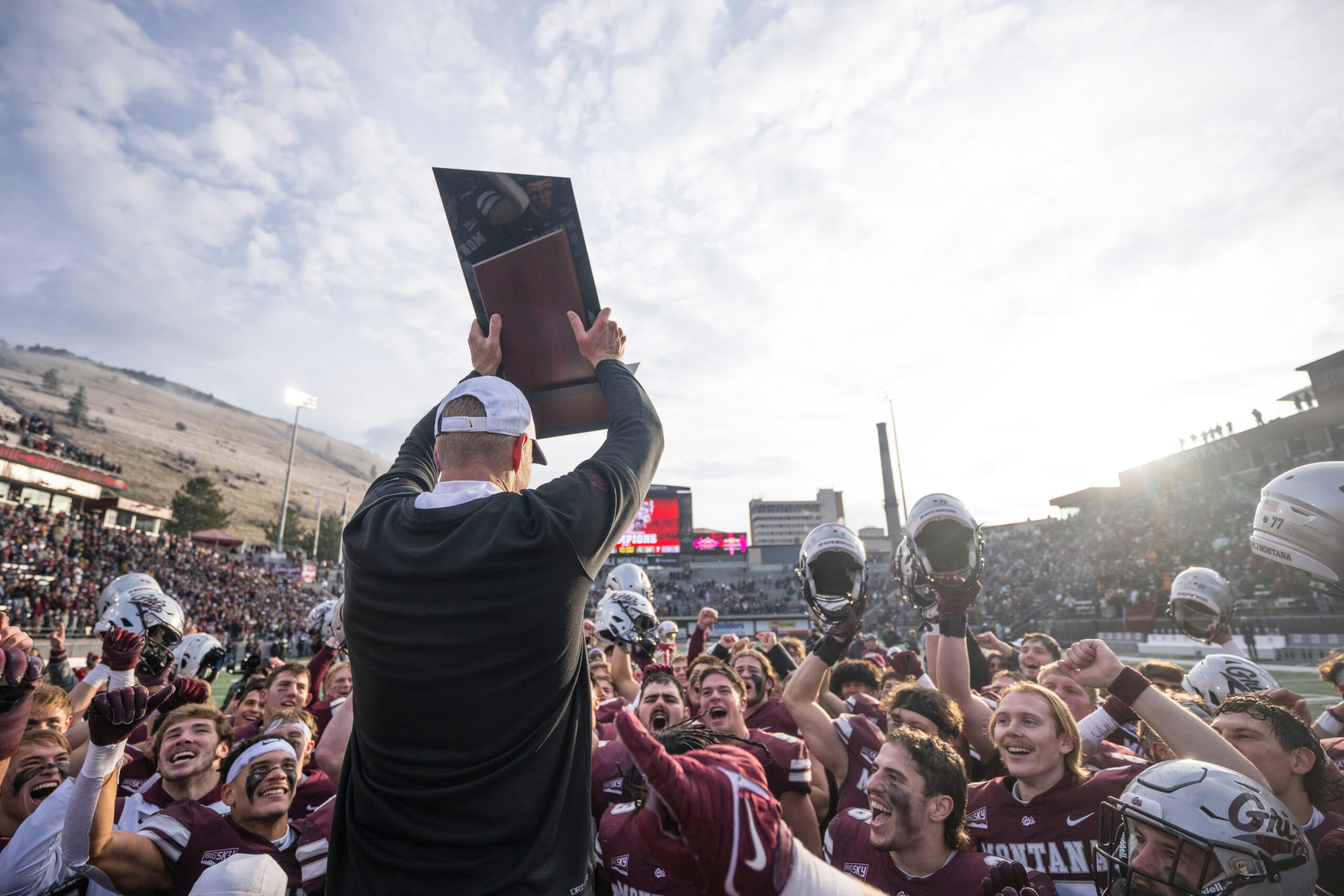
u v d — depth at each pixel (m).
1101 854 1.98
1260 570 26.55
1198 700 3.93
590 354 1.95
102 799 2.24
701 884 1.00
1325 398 37.47
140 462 120.25
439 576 1.33
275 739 3.21
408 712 1.30
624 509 1.52
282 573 49.16
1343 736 3.66
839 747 3.45
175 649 4.85
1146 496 45.47
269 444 196.62
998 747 3.00
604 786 3.15
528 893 1.25
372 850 1.30
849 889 1.06
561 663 1.40
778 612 44.69
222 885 2.25
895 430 44.22
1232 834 1.69
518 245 1.92
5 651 1.68
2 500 38.59
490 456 1.59
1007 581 43.00
